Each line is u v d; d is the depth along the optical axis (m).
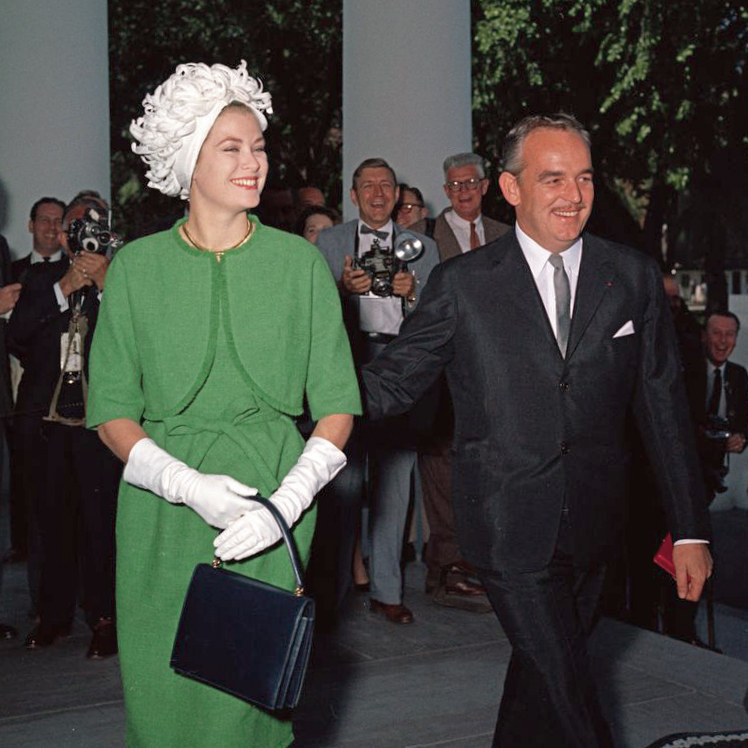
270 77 22.86
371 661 5.66
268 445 3.03
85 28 9.66
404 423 6.29
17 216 9.61
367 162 6.51
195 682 3.01
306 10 22.14
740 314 12.95
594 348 3.45
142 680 3.05
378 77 8.99
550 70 21.58
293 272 3.08
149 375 3.06
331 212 7.52
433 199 9.05
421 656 5.73
